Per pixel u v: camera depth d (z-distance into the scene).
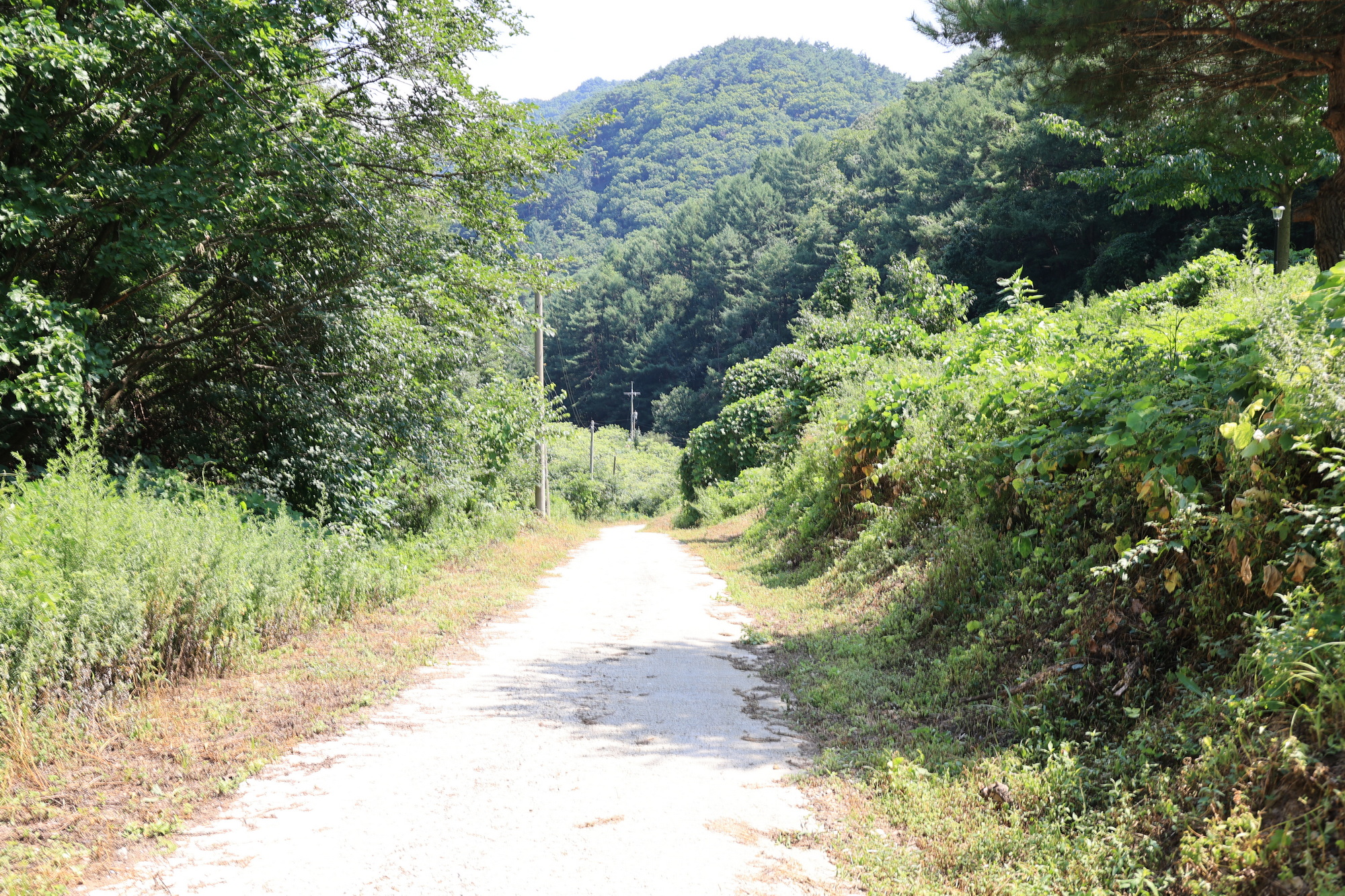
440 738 5.27
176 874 3.37
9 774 4.34
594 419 101.94
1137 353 7.56
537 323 16.69
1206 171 16.67
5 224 8.45
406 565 11.80
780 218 97.44
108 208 9.69
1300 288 7.64
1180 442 5.57
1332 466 4.18
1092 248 38.75
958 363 12.31
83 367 9.26
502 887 3.28
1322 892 2.73
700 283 98.69
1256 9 7.97
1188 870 3.22
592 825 3.93
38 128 8.92
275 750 4.95
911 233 54.19
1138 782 4.01
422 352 13.56
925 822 4.07
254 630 7.51
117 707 5.59
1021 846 3.75
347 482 12.57
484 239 16.05
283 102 10.69
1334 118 8.04
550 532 25.16
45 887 3.21
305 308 12.24
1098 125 10.20
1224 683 4.39
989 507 8.43
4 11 8.68
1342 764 3.19
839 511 13.41
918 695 6.23
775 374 30.17
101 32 9.05
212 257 12.08
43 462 10.30
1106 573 5.68
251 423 13.13
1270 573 4.29
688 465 34.38
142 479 9.74
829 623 9.17
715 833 3.90
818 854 3.76
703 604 11.39
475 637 8.74
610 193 189.50
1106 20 7.77
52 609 5.22
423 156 14.91
